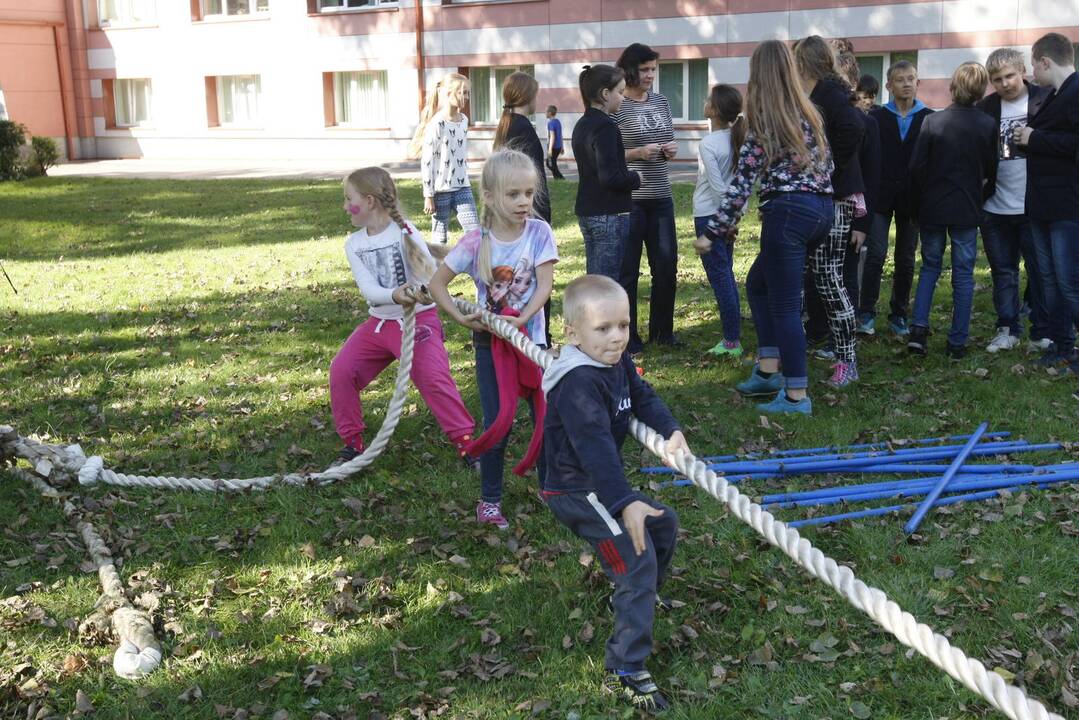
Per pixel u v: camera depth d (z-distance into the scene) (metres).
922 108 7.05
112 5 33.69
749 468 4.79
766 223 5.50
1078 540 3.99
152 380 6.77
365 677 3.29
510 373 4.10
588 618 3.59
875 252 7.27
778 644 3.40
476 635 3.52
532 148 6.84
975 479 4.55
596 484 2.97
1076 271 6.14
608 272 6.61
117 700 3.21
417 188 18.67
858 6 22.80
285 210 16.47
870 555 3.91
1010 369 6.30
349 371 5.00
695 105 25.77
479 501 4.61
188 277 10.84
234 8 31.77
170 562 4.09
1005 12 21.23
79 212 16.86
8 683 3.28
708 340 7.41
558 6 26.41
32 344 7.92
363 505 4.61
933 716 2.99
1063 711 2.99
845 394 5.98
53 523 4.52
